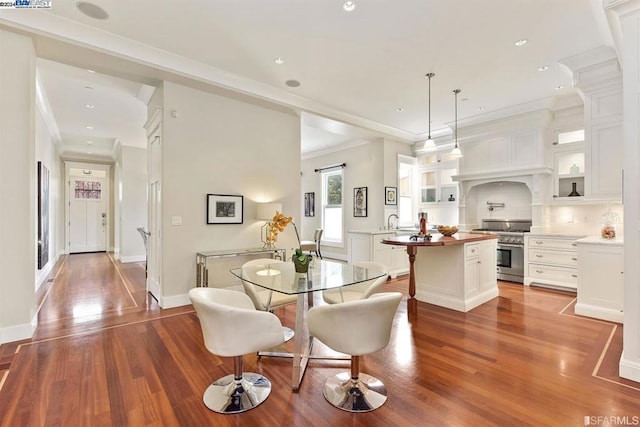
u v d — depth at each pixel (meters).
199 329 3.20
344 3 2.66
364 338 1.88
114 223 9.53
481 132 5.73
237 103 4.48
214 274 4.27
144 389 2.12
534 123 5.07
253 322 1.87
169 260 3.91
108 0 2.62
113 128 6.57
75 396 2.03
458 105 5.14
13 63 2.83
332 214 8.35
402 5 2.68
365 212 7.15
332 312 1.85
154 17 2.87
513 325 3.31
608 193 3.70
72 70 3.96
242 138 4.53
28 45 2.89
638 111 2.15
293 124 5.10
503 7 2.70
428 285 4.17
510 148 5.36
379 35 3.13
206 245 4.20
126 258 7.62
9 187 2.84
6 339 2.84
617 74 3.57
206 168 4.19
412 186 7.30
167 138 3.87
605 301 3.46
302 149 8.45
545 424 1.76
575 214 4.93
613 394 2.04
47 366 2.41
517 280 5.15
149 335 3.04
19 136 2.87
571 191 4.93
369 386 2.15
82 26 2.99
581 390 2.10
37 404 1.94
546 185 5.07
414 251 4.00
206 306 1.83
